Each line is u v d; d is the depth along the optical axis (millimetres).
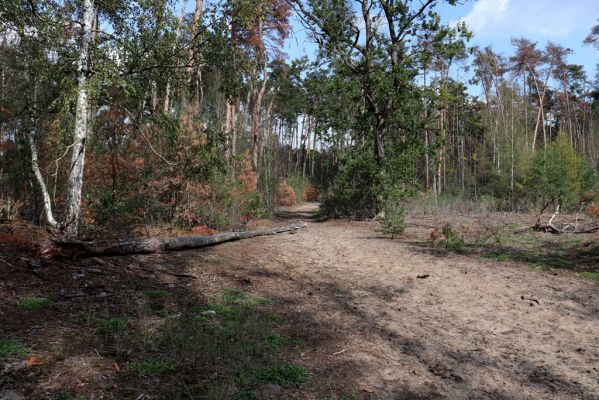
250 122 29859
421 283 7418
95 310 4938
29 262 6238
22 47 9039
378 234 14062
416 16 17484
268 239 12445
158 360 3838
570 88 43844
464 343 4867
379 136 19297
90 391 3209
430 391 3727
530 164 24141
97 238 8727
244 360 3949
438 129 18922
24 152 10773
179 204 12602
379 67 17875
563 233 11812
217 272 7574
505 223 14750
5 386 3104
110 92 9406
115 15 8438
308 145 50562
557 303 6211
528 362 4387
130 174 11797
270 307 5820
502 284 7242
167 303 5504
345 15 18938
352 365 4133
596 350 4656
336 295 6672
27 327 4223
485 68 34250
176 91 9773
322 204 22984
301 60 18781
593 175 22359
